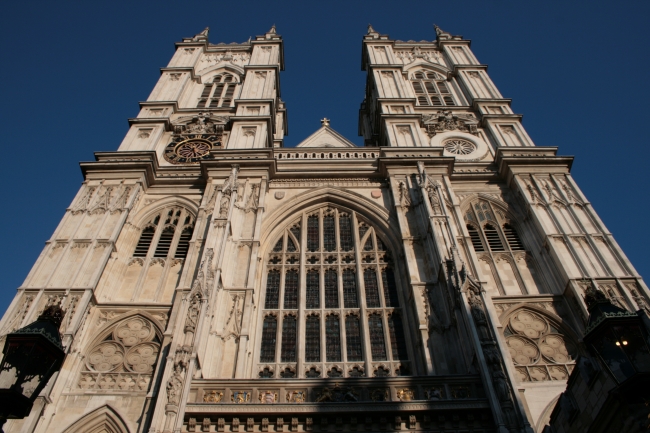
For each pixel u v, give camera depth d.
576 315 26.81
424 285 26.98
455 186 35.84
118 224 30.88
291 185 35.09
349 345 26.39
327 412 18.91
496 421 18.45
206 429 18.80
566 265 28.52
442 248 27.62
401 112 44.34
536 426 22.02
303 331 26.83
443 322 25.12
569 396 16.98
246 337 24.62
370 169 35.69
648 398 11.42
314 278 29.91
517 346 25.97
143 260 30.56
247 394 20.11
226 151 36.28
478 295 23.09
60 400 22.91
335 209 34.25
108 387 23.80
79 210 32.09
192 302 22.73
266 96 45.69
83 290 26.55
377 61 53.09
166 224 33.19
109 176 34.66
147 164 35.00
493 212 34.25
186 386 19.53
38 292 26.55
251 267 28.11
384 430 18.89
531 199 33.38
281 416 18.97
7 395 11.45
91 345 25.47
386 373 24.89
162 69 50.06
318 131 46.53
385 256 31.03
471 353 21.55
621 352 12.12
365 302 28.27
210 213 31.06
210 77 51.28
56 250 29.48
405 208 32.28
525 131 41.19
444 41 56.78
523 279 29.77
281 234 32.53
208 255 25.77
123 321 26.70
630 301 26.16
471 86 48.34
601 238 30.23
